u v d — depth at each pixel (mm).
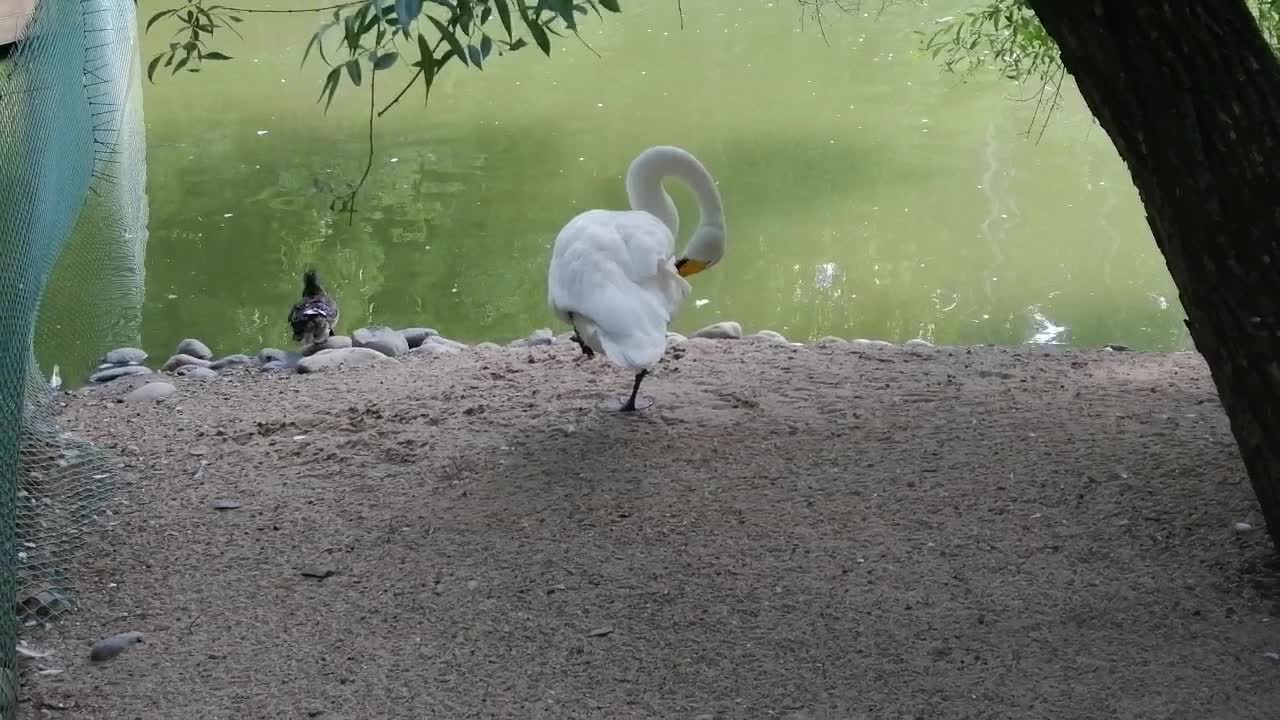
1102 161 12477
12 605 6672
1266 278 6387
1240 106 6344
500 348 8773
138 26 18375
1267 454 6504
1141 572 6738
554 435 7641
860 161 12586
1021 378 8008
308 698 6488
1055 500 7082
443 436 7691
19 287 7379
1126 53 6363
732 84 15266
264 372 8641
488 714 6402
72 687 6551
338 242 11125
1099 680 6367
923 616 6641
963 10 17453
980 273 10484
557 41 17312
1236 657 6406
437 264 10781
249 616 6812
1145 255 10719
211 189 12352
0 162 7504
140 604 6887
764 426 7625
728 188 11930
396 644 6668
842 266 10578
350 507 7305
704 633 6633
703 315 9984
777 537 7000
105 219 10531
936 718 6297
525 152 13141
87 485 7488
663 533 7051
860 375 8094
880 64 15836
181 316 10078
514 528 7125
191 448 7750
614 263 7379
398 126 14156
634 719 6359
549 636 6660
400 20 5938
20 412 7117
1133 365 8141
